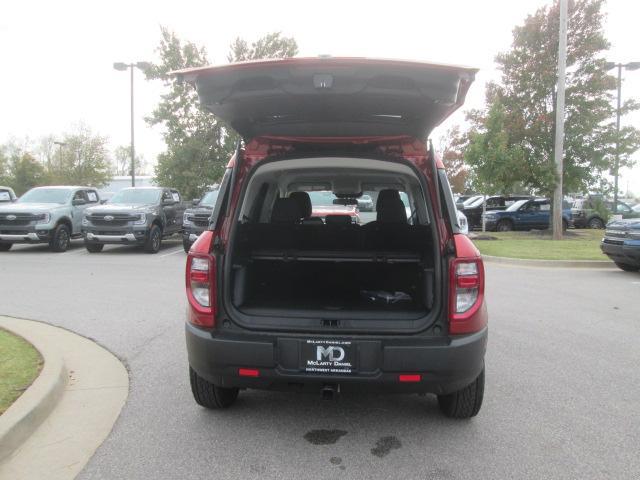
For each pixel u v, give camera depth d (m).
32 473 3.36
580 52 20.73
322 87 3.54
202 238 3.79
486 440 3.86
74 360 5.56
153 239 16.14
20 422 3.78
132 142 27.67
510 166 20.53
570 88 21.14
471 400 4.01
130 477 3.33
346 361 3.54
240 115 4.05
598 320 7.63
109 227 15.53
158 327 6.92
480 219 26.88
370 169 4.39
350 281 4.54
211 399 4.21
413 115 3.98
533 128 21.19
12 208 15.73
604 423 4.16
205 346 3.63
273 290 4.52
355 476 3.36
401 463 3.52
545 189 20.70
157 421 4.14
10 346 5.62
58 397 4.52
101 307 8.12
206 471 3.41
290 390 3.70
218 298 3.72
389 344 3.52
